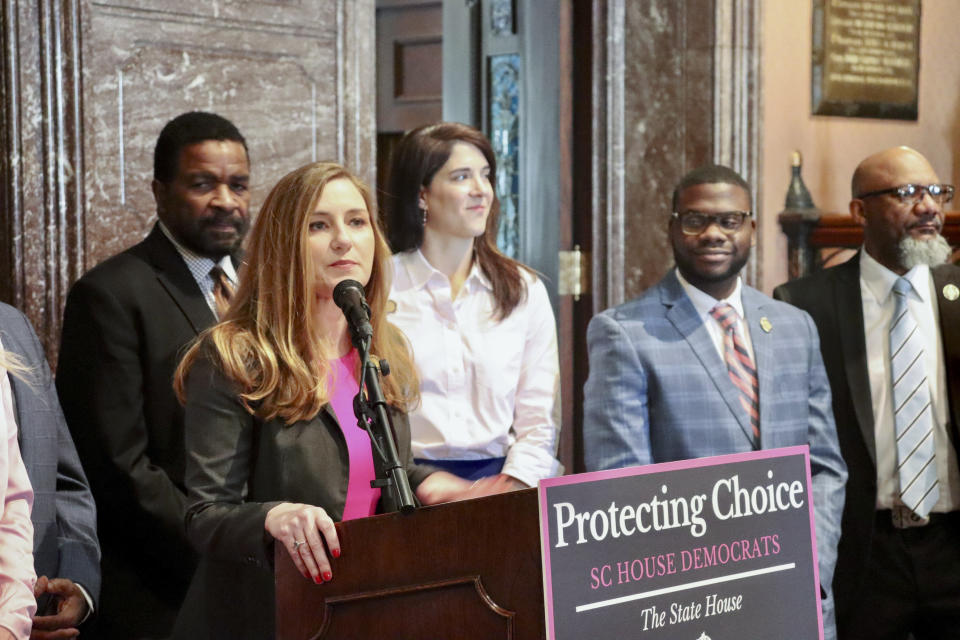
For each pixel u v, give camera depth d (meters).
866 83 4.62
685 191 2.63
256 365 1.84
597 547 1.47
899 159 2.97
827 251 4.50
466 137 2.72
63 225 2.91
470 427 2.66
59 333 2.91
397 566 1.49
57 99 2.89
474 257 2.77
